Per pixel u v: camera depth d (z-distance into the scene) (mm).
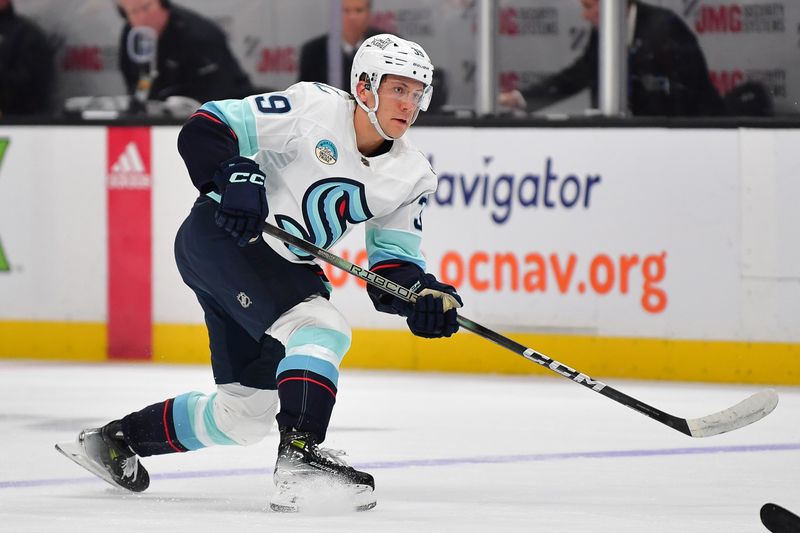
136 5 28641
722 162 23875
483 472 14211
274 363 11883
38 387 22469
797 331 23578
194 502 12008
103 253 27125
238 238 11008
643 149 24250
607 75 24953
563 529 10672
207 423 12195
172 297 26750
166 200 26703
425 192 12148
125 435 12336
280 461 11227
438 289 11844
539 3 26781
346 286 25688
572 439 16984
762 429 18047
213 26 28531
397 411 19688
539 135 24750
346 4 27062
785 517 9781
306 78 27938
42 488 12938
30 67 29297
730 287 23875
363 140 11711
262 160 11719
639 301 24312
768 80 25469
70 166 27219
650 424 18516
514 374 24922
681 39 25625
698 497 12617
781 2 25281
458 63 27375
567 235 24641
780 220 23625
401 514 11281
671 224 24125
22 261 27531
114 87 29047
